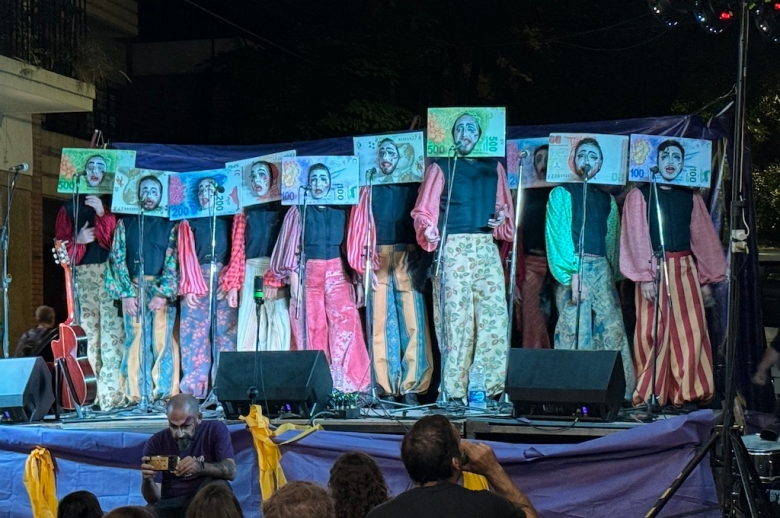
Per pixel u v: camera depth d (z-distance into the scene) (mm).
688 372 8008
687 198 8227
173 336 9266
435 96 17250
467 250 8258
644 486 6672
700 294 8156
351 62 15375
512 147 8492
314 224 8617
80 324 9273
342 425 7434
